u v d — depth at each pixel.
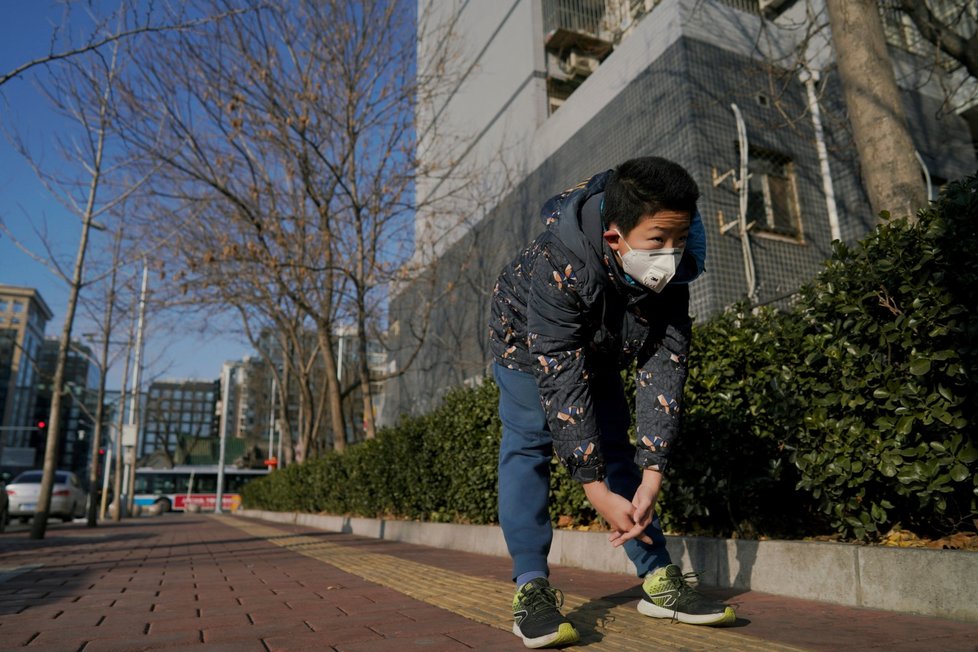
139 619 2.52
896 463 2.37
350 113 10.24
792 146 7.93
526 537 1.97
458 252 12.33
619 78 8.62
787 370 2.88
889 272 2.49
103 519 21.66
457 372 12.02
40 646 2.01
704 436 3.17
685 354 1.89
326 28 9.86
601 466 1.71
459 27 13.30
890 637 1.81
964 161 8.94
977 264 2.26
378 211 10.45
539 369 1.77
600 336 1.86
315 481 12.20
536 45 10.80
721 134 7.50
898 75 8.66
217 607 2.81
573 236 1.71
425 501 6.57
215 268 10.00
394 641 1.96
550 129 10.10
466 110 12.91
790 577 2.59
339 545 6.70
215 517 22.47
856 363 2.57
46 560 5.63
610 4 10.87
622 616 2.18
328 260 10.35
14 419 87.25
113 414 27.22
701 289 7.09
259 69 9.00
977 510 2.40
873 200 3.73
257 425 46.31
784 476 3.11
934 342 2.36
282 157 10.37
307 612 2.60
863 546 2.32
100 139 9.30
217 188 9.31
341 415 11.57
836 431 2.60
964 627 1.92
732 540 2.87
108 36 6.20
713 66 7.68
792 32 8.44
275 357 19.27
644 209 1.58
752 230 7.40
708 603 1.99
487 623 2.21
